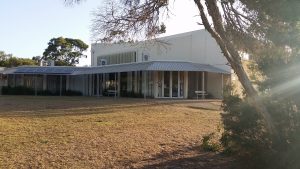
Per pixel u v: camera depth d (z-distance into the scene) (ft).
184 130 49.62
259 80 26.35
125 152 36.63
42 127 51.21
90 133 46.34
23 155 34.96
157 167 31.68
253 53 29.68
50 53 281.13
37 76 165.68
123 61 159.53
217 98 124.77
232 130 26.53
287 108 24.94
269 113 25.16
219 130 39.42
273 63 25.57
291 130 24.53
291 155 23.25
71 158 34.14
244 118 25.98
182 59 137.18
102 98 125.18
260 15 27.58
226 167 30.96
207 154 35.99
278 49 26.53
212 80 128.26
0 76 168.86
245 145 25.70
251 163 25.63
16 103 97.45
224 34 27.63
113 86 147.02
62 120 59.16
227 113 27.17
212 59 128.57
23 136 44.11
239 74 26.37
